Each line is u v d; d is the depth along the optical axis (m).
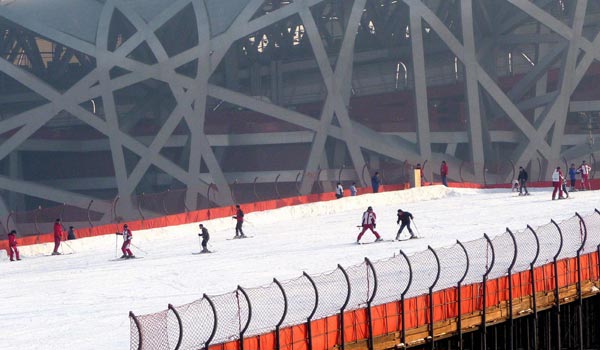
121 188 85.56
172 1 88.00
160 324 22.05
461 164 81.06
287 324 24.27
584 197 58.56
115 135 85.94
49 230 82.56
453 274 31.30
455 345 28.98
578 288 33.66
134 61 86.31
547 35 92.81
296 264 38.50
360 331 25.03
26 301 34.12
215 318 21.47
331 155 92.19
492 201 60.31
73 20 88.38
